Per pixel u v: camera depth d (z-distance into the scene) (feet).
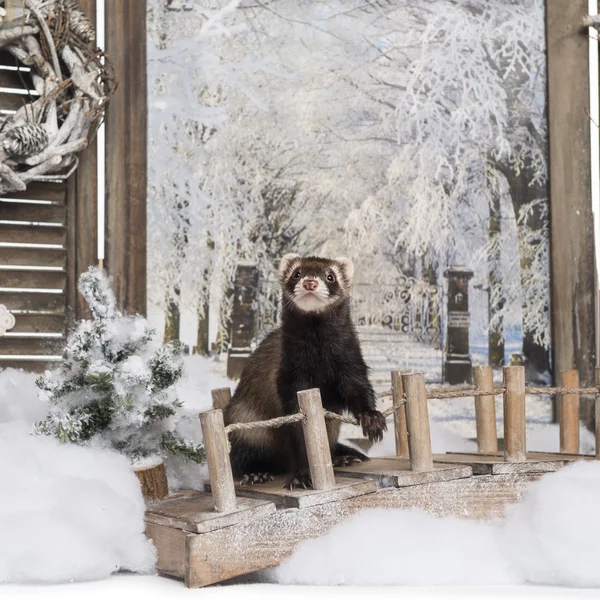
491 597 8.19
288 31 16.22
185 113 15.76
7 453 9.38
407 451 12.25
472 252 16.62
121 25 15.47
